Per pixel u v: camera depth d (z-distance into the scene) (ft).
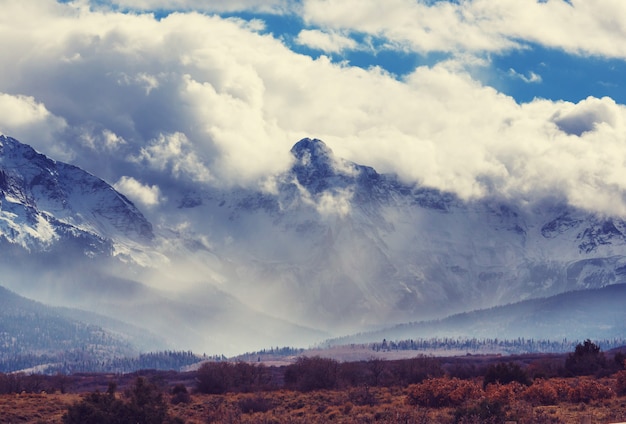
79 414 394.11
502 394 477.36
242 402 520.42
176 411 488.02
